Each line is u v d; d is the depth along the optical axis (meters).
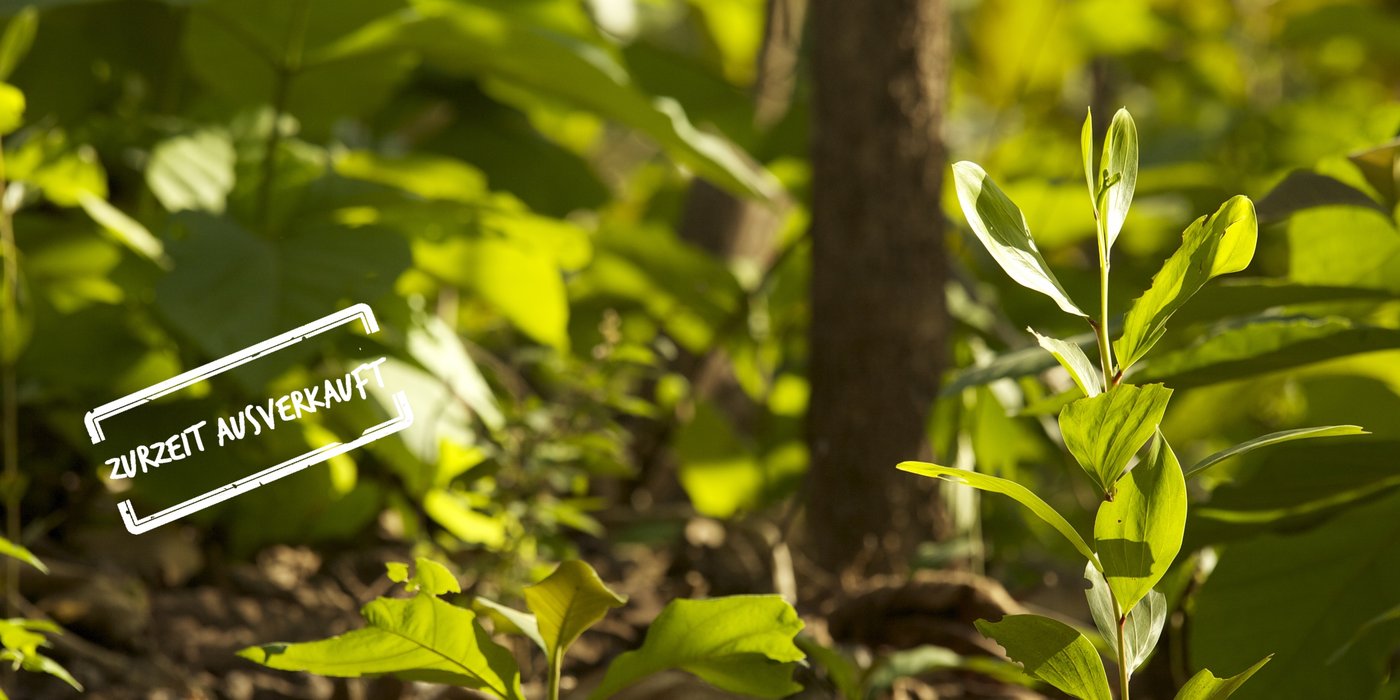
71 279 3.23
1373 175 2.77
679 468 3.97
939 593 2.91
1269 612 2.76
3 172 3.08
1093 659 2.47
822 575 3.18
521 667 2.89
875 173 3.21
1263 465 2.72
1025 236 2.46
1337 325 2.65
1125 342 2.46
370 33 3.45
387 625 2.54
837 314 3.23
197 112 3.83
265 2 3.40
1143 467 2.44
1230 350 2.68
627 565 3.52
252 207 3.28
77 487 3.17
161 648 2.97
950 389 2.76
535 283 3.63
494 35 3.31
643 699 2.79
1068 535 2.46
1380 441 2.69
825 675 2.80
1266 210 2.75
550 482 2.99
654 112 3.36
